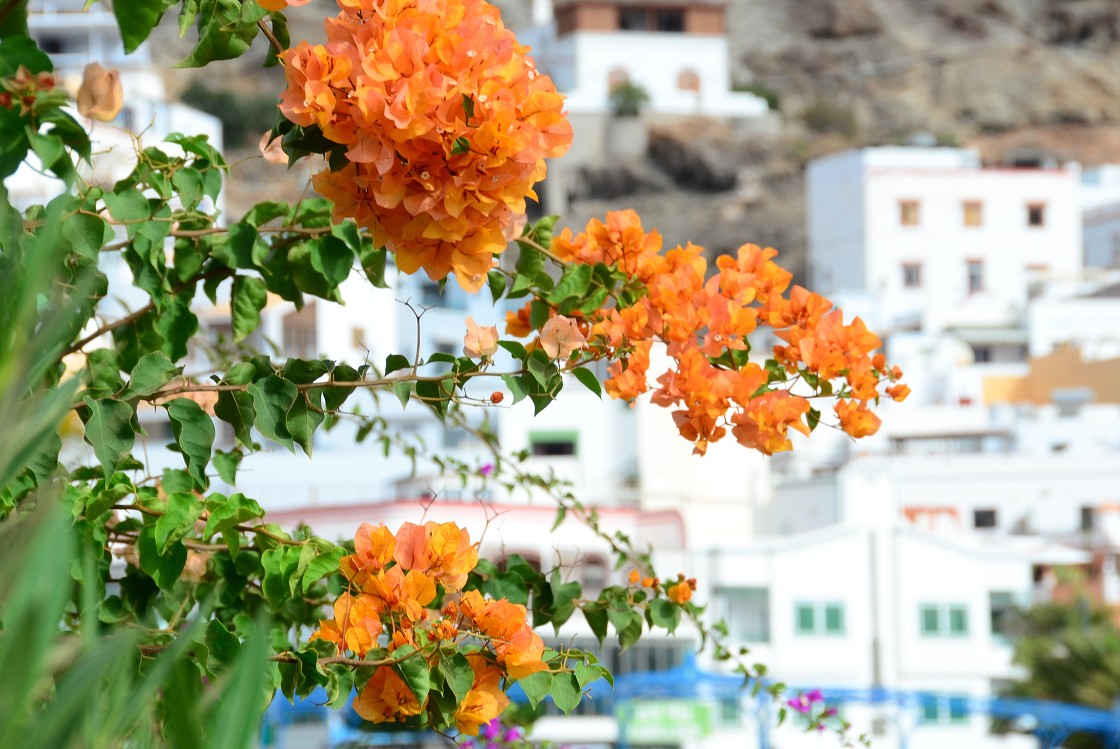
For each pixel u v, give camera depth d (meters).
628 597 4.58
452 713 3.51
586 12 98.75
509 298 4.30
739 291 4.21
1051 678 36.09
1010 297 72.56
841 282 73.88
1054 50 129.75
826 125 116.62
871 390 4.16
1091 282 67.19
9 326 1.79
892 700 32.47
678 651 35.28
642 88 98.88
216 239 4.20
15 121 2.96
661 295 4.04
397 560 3.58
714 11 99.94
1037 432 50.00
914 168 72.88
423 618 3.54
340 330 41.50
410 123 2.92
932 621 38.97
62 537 1.53
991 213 72.88
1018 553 39.28
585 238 4.30
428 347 43.84
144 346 4.21
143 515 3.69
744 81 126.69
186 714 1.58
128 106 50.09
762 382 3.91
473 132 2.97
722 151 100.19
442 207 3.04
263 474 36.72
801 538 38.59
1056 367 56.97
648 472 39.94
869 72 126.50
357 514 29.86
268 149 4.22
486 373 3.66
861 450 46.19
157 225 3.90
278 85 103.94
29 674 1.38
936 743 38.59
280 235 4.16
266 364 3.58
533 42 102.31
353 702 3.54
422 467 35.06
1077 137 122.75
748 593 38.22
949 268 72.56
